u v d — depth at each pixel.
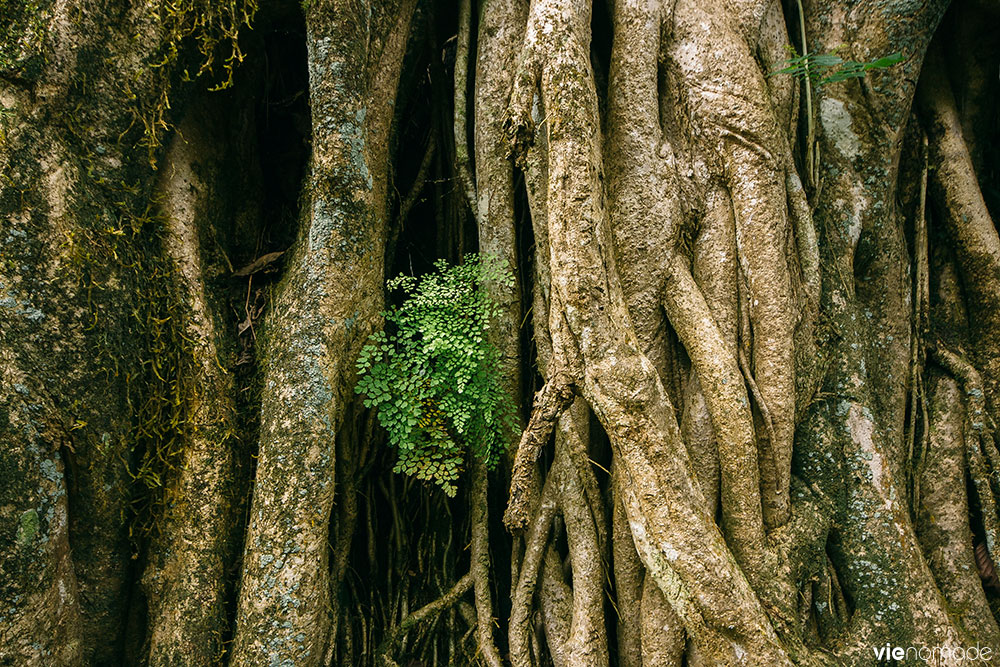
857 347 3.69
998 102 4.71
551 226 3.03
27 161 2.98
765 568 3.18
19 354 2.92
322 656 3.33
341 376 3.36
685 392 3.43
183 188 3.58
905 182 4.34
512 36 3.88
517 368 3.88
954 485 4.04
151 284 3.42
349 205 3.36
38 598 2.88
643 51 3.48
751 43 3.50
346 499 3.68
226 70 3.69
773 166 3.40
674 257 3.41
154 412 3.38
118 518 3.25
